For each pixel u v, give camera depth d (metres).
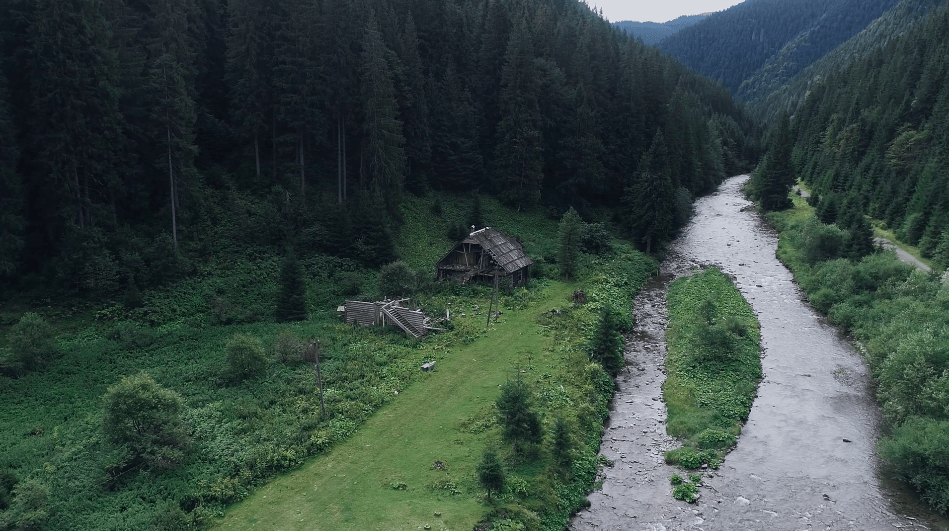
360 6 73.00
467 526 27.00
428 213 75.44
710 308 51.59
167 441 30.42
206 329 47.47
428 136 78.94
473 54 88.00
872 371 44.06
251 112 63.78
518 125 81.44
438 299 56.44
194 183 57.06
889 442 32.53
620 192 91.06
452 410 37.28
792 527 28.91
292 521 27.31
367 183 69.94
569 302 57.38
